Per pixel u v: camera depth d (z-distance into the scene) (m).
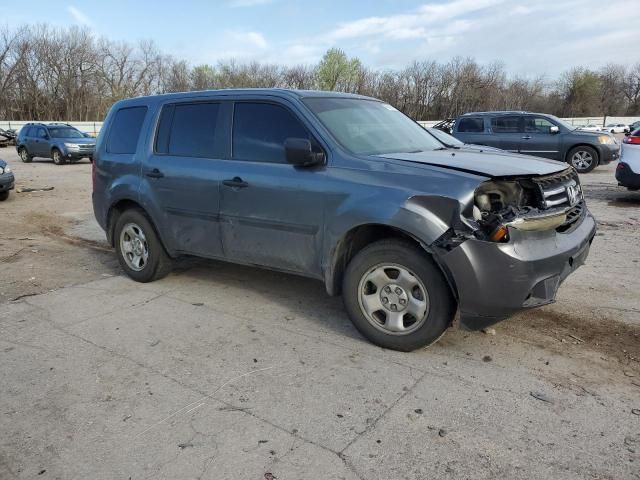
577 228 3.88
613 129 58.22
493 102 64.06
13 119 58.59
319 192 3.89
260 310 4.71
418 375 3.46
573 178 4.07
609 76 87.38
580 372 3.47
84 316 4.64
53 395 3.31
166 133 5.10
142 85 65.31
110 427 2.96
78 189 13.66
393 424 2.93
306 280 5.53
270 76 66.50
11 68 57.00
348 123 4.27
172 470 2.60
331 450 2.72
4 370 3.65
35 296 5.20
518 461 2.61
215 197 4.57
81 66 59.78
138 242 5.49
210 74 68.19
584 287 5.08
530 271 3.33
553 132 15.00
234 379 3.47
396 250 3.62
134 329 4.33
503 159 4.00
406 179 3.57
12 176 11.68
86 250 7.14
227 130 4.60
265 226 4.28
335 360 3.70
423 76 62.78
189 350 3.92
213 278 5.67
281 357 3.77
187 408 3.14
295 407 3.12
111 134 5.69
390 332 3.78
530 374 3.46
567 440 2.76
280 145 4.25
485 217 3.40
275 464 2.62
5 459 2.71
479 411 3.04
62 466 2.65
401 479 2.50
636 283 5.18
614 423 2.90
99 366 3.69
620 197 10.66
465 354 3.75
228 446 2.77
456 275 3.36
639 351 3.75
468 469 2.56
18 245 7.44
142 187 5.18
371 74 63.97
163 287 5.41
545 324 4.23
